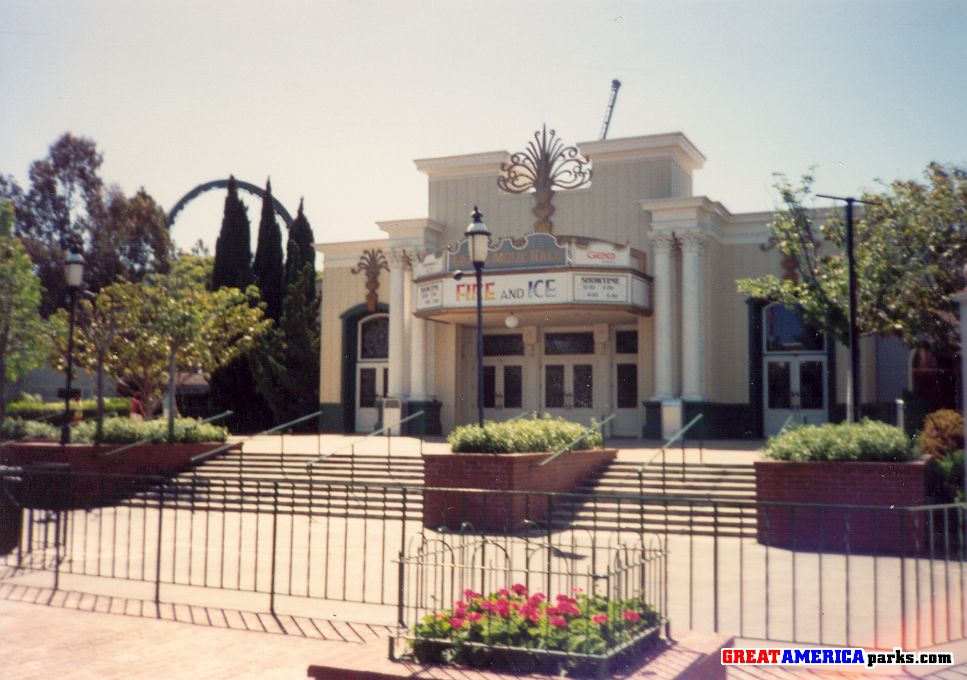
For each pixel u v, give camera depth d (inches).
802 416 1049.5
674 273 1049.5
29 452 834.8
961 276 766.5
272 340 1419.8
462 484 633.0
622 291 993.5
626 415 1123.9
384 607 377.1
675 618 356.2
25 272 1154.7
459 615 236.1
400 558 293.4
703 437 1012.5
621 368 1133.7
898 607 373.7
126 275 1657.2
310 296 1477.6
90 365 1165.1
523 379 1180.5
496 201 1186.6
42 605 378.9
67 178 1694.1
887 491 533.3
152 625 344.2
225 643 317.7
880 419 976.9
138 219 1733.5
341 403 1295.5
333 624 346.6
